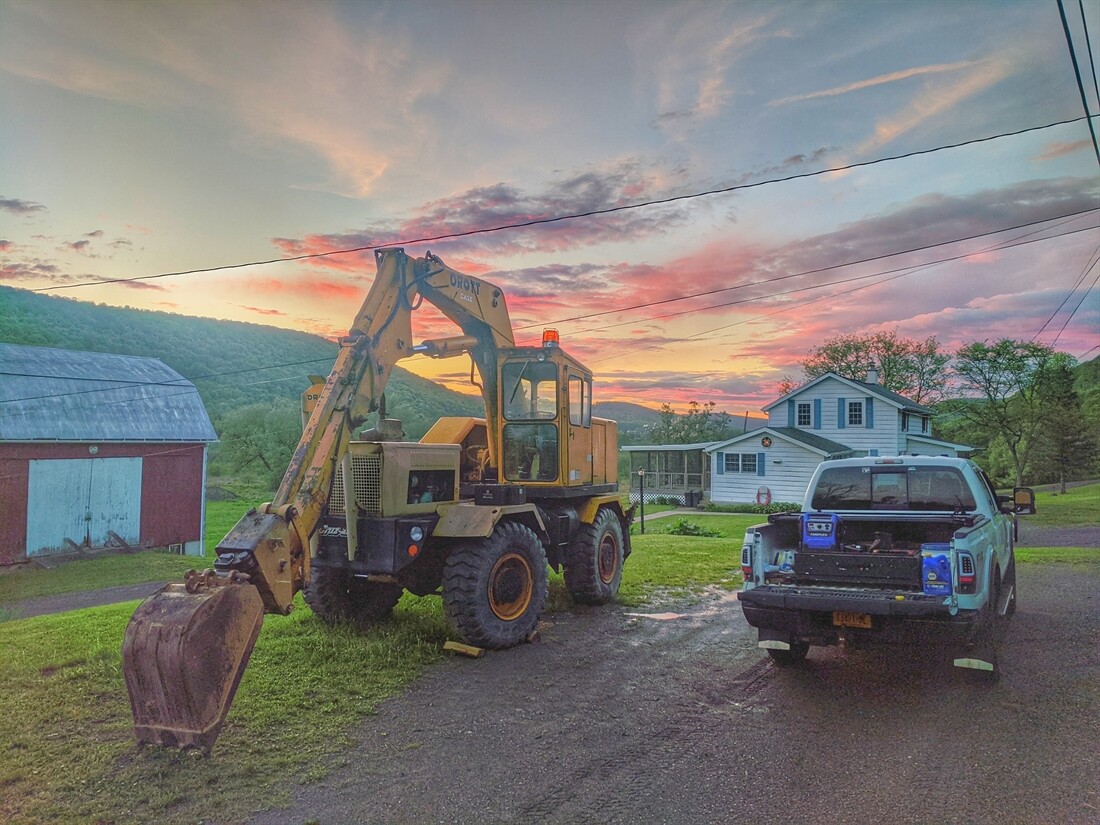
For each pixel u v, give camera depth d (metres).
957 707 4.81
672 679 5.57
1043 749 4.06
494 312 8.24
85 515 18.88
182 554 20.78
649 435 55.53
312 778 3.81
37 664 5.61
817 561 5.53
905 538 6.39
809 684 5.40
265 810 3.46
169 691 3.85
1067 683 5.29
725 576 10.52
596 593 8.41
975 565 4.94
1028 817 3.28
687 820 3.33
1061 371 38.28
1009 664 5.81
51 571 16.91
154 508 20.45
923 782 3.67
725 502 31.62
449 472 7.23
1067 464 33.72
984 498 6.35
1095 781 3.64
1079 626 7.11
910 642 5.00
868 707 4.86
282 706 4.83
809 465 29.59
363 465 6.46
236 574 4.27
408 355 6.78
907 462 6.57
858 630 5.15
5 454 17.45
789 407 31.94
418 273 6.72
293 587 4.99
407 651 6.15
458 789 3.69
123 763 3.93
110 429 19.47
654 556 12.95
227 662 4.02
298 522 5.07
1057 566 11.27
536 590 6.91
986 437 49.44
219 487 37.91
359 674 5.54
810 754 4.07
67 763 3.91
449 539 6.72
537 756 4.10
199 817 3.38
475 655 6.15
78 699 4.86
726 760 4.02
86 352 23.38
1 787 3.64
